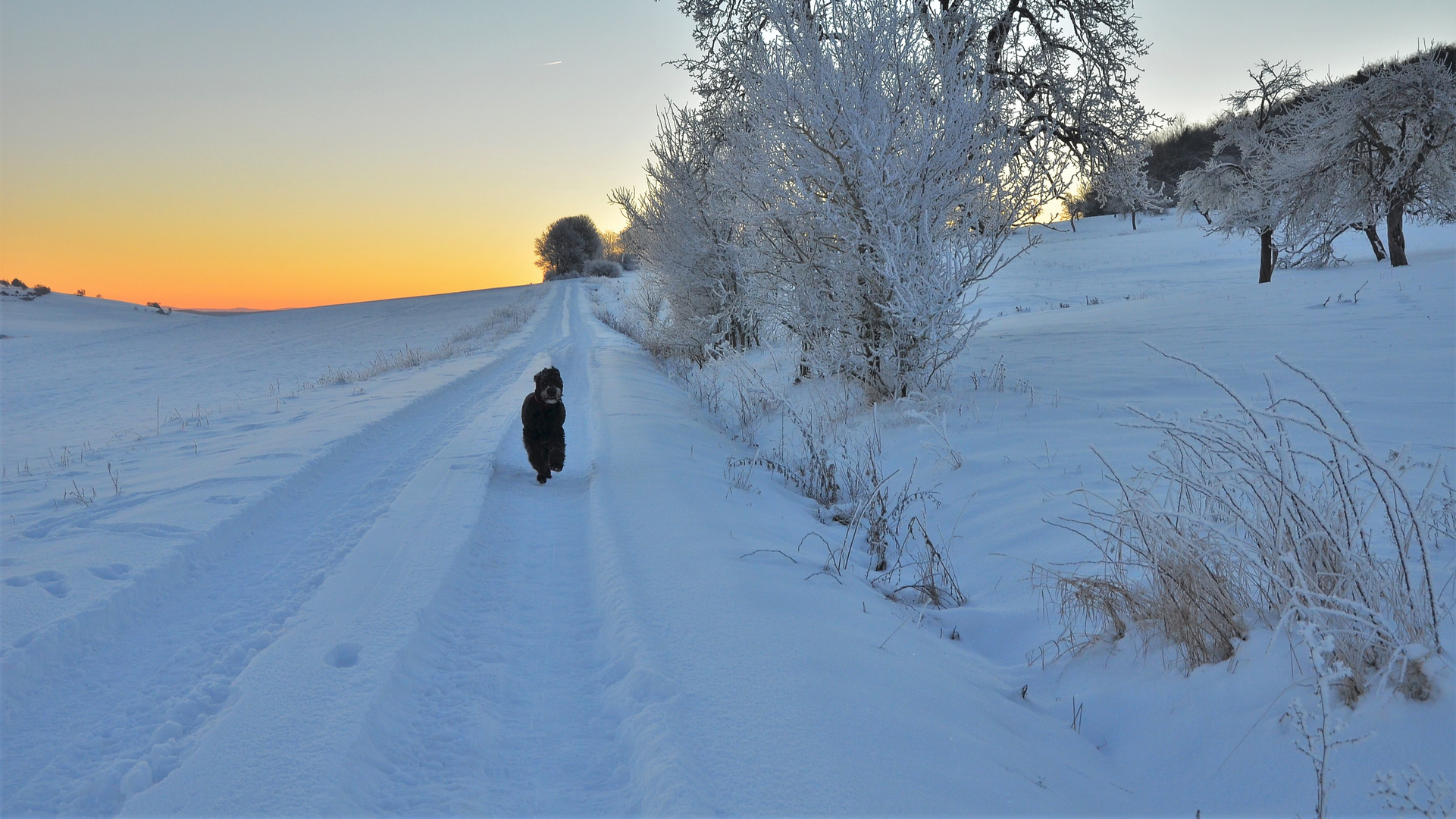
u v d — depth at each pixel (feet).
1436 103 69.82
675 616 12.34
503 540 17.71
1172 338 39.63
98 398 65.31
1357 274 65.72
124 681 11.56
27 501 21.97
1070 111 46.39
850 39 30.76
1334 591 9.16
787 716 9.20
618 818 7.88
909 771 8.23
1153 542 11.64
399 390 46.01
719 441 30.04
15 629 12.16
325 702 9.77
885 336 33.01
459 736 9.63
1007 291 108.47
